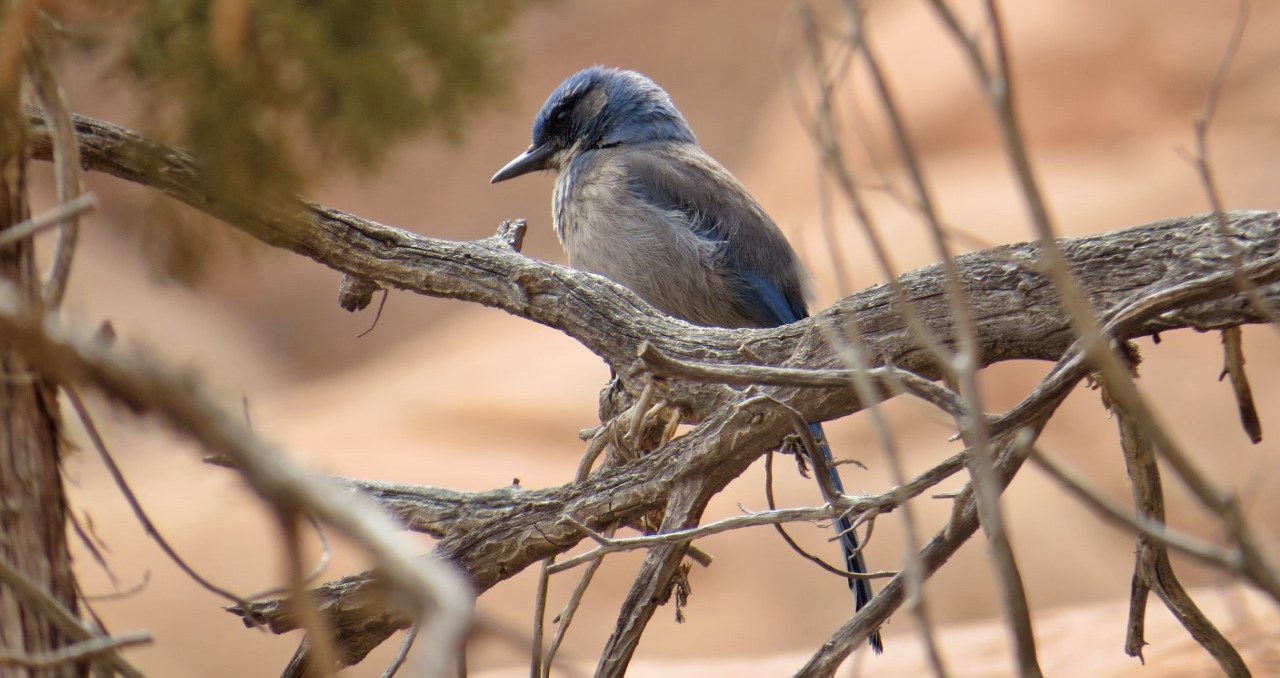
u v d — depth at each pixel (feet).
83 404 15.34
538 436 80.23
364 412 85.20
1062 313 20.68
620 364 26.50
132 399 12.06
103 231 110.63
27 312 12.15
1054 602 64.49
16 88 14.52
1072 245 20.92
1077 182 88.99
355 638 22.79
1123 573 66.49
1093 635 33.32
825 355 22.41
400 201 121.80
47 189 50.03
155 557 62.44
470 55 15.15
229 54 13.88
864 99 86.43
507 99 15.87
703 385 24.77
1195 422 73.36
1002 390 76.13
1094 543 67.31
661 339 26.05
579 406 81.97
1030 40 97.40
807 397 21.85
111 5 14.96
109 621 58.80
